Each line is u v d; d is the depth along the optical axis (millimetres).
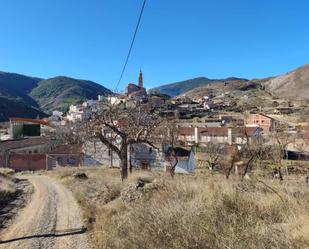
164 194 10570
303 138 56719
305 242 4566
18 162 67812
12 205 20312
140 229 7965
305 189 8922
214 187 9656
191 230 6129
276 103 188875
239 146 51375
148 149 57562
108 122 29734
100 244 9273
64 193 25438
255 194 8172
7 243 11391
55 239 11281
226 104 197250
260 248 4766
